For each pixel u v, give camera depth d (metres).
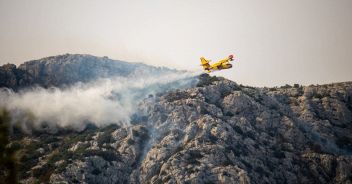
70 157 189.88
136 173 187.88
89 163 184.25
